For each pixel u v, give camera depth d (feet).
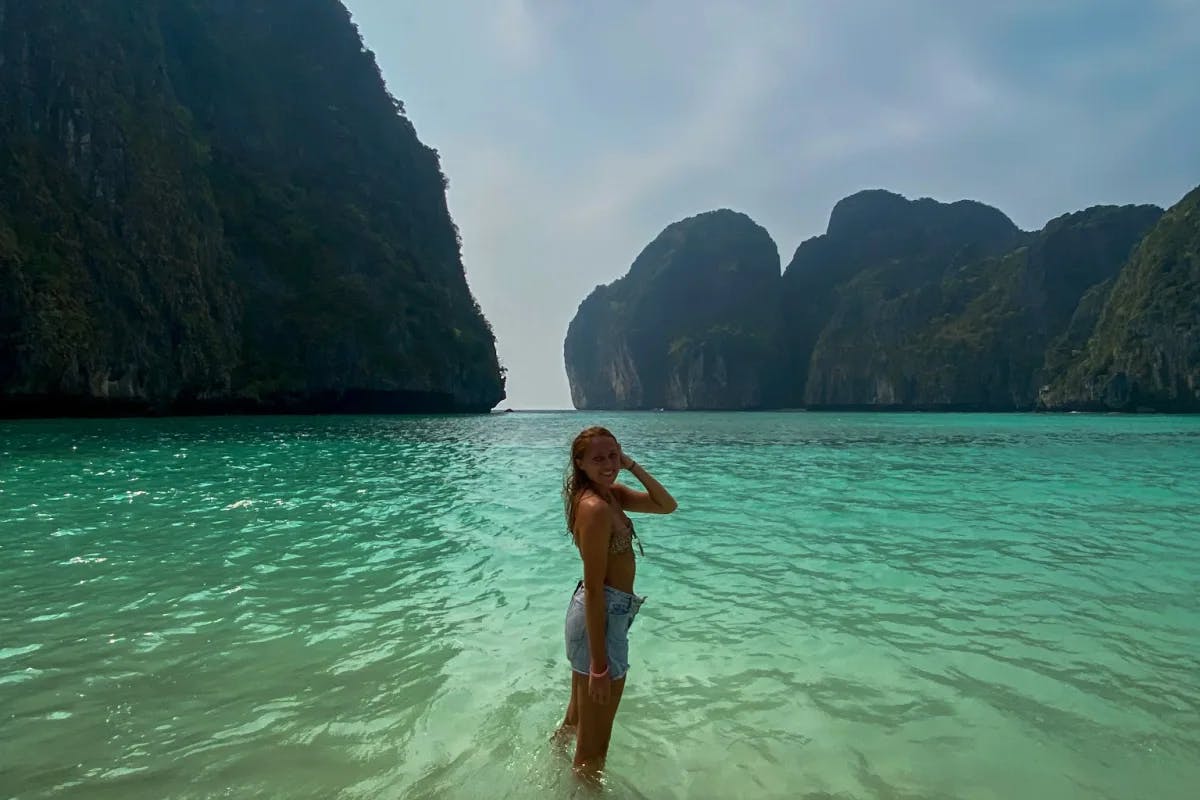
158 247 169.48
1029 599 18.98
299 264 221.87
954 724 11.95
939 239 613.11
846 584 20.54
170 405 167.94
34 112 155.94
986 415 303.27
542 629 16.60
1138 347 303.68
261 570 21.94
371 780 10.16
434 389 240.32
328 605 18.37
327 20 292.20
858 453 75.46
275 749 10.95
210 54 229.45
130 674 13.74
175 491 39.24
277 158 243.60
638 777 10.42
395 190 284.00
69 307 141.79
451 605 18.45
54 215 148.87
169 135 188.75
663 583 20.70
